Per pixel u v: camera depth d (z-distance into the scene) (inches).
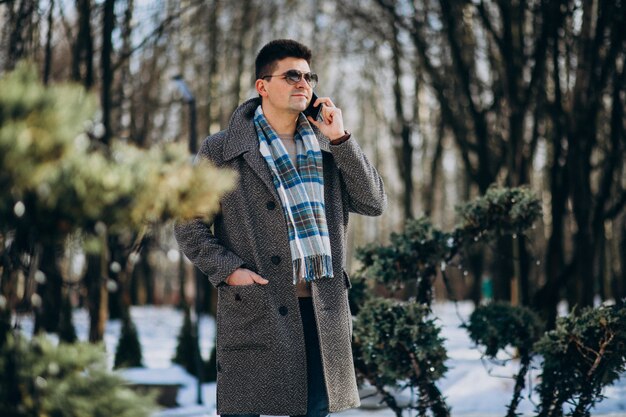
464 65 435.8
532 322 182.2
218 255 130.3
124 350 424.5
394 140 852.6
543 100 427.8
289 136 138.9
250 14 741.9
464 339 526.3
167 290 1831.9
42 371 79.0
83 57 388.2
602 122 494.9
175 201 78.2
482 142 440.5
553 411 165.6
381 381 175.6
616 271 938.1
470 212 188.1
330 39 814.5
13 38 356.2
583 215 368.8
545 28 375.9
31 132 68.5
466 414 262.2
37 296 85.7
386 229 1444.4
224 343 132.8
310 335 133.1
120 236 115.5
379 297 187.9
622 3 339.3
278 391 128.7
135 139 759.7
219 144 137.2
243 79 782.5
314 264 128.6
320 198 133.0
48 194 71.4
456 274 1183.6
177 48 768.3
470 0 416.2
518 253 389.7
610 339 155.7
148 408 79.9
